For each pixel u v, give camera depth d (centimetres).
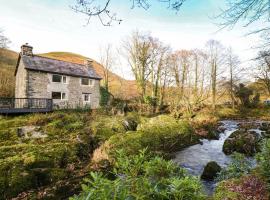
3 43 4081
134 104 3150
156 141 1373
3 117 1648
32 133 1342
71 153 1108
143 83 3547
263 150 555
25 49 2555
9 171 830
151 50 3597
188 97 3294
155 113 2984
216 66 3638
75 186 801
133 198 224
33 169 877
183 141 1567
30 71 2395
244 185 479
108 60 4569
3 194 734
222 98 4466
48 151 1059
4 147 1069
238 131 1675
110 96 3647
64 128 1472
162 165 303
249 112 3634
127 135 1358
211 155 1325
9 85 3459
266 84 3456
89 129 1501
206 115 2962
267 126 2125
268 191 446
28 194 750
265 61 480
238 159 672
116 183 216
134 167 264
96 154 1149
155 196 237
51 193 755
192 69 3559
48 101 2067
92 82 3105
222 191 471
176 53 3575
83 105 2944
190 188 252
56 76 2664
